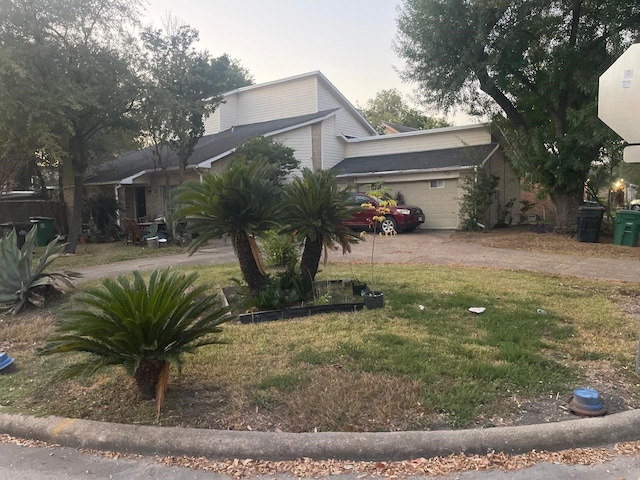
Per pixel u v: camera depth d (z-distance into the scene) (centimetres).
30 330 599
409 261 1091
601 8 1297
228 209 628
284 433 322
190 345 380
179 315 361
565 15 1364
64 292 802
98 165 2191
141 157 2453
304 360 452
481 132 1948
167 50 1540
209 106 1656
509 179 2008
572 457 306
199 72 1602
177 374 424
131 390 398
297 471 296
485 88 1511
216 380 412
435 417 343
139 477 295
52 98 1245
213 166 1756
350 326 561
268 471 297
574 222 1505
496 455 307
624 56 417
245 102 2688
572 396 375
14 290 714
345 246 699
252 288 670
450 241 1479
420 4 1425
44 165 1697
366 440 311
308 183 646
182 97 1561
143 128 1600
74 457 320
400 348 478
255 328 562
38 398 396
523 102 1552
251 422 343
